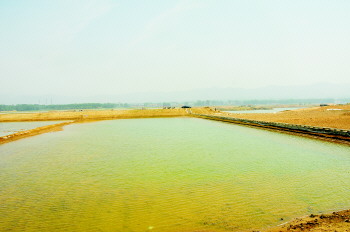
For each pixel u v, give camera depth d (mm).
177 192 13742
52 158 23734
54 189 14781
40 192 14312
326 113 66812
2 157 24766
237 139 34188
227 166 19297
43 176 17656
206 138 35594
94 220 10484
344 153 23344
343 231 7992
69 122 77812
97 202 12570
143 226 9812
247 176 16484
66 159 23125
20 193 14211
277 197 12523
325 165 18922
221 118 75000
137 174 17609
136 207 11789
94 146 30188
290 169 17953
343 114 57469
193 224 9852
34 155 25438
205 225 9719
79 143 32906
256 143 30438
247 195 12945
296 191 13336
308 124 44812
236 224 9680
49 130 52406
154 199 12781
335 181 14938
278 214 10469
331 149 25453
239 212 10836
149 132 45031
